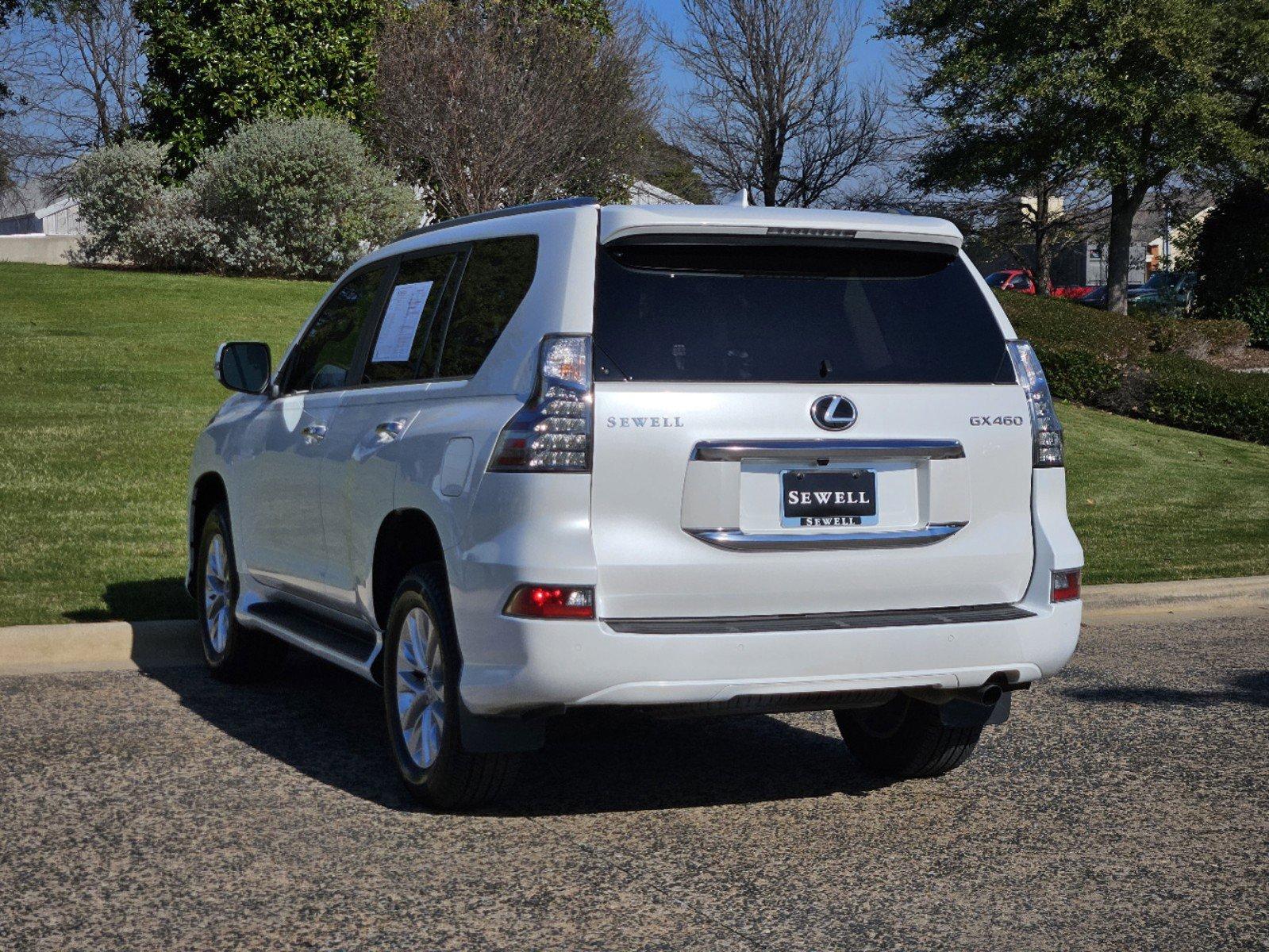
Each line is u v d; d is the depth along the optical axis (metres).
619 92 29.33
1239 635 8.43
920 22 31.09
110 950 3.64
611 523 4.20
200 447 7.00
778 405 4.34
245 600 6.43
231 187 22.98
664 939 3.76
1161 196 36.28
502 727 4.39
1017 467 4.67
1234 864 4.43
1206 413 20.02
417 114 26.09
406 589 4.77
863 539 4.43
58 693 6.43
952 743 5.16
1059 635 4.64
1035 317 22.64
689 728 6.13
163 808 4.81
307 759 5.45
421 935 3.76
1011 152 31.28
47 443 12.27
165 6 25.83
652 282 4.40
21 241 31.94
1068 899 4.11
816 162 39.00
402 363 5.16
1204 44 27.77
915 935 3.82
